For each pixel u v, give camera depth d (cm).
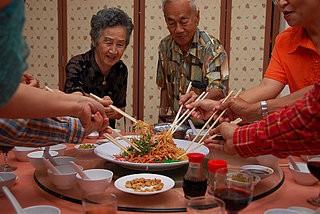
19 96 82
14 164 146
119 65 268
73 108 106
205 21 377
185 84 270
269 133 93
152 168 128
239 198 84
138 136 176
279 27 369
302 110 83
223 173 91
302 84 176
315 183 122
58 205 102
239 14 372
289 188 117
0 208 99
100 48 236
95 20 233
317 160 105
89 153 163
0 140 110
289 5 142
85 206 77
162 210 95
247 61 378
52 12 384
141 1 376
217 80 248
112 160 129
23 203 103
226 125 112
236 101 156
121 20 230
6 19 56
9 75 61
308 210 93
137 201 102
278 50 185
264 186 116
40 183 118
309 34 164
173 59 273
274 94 188
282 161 151
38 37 390
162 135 155
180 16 232
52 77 395
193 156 102
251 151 100
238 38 376
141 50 384
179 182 121
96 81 258
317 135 82
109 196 82
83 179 104
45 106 92
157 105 392
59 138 123
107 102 158
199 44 258
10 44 58
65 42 387
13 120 109
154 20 379
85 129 128
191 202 78
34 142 117
